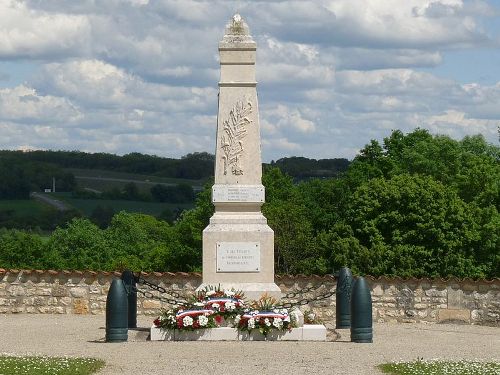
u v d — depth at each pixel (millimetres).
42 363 14164
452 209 46125
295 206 49781
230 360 14984
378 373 13695
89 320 22078
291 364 14570
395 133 59844
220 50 19781
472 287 22469
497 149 64438
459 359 15547
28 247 47469
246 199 19609
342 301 20656
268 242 19500
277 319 17703
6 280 23703
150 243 57188
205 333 17812
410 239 45312
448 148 58156
